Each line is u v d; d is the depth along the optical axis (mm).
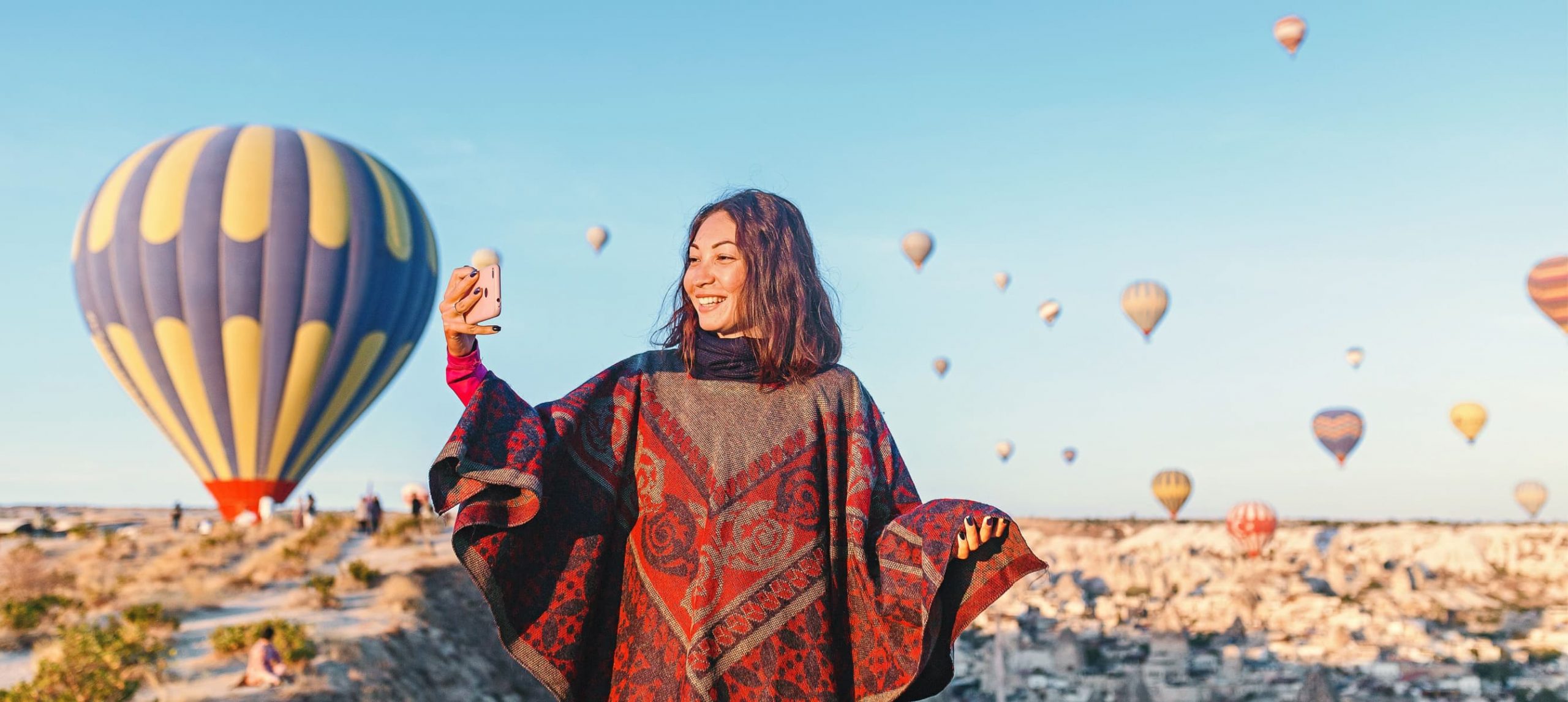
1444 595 124562
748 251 2791
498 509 2400
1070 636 108062
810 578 2594
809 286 2867
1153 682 96312
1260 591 123750
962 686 97250
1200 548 146000
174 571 28844
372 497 43750
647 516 2672
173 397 35062
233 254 34438
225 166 35625
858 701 2586
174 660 19062
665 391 2789
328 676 18984
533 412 2553
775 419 2734
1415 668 98375
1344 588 129125
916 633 2520
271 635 18859
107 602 23797
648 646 2559
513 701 25641
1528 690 93125
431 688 22578
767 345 2760
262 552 33875
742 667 2488
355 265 35688
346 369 35906
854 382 2879
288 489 36594
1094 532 153500
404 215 37781
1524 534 142625
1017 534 2479
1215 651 106062
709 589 2533
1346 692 95625
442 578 31594
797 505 2645
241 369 34688
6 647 19266
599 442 2699
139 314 34906
